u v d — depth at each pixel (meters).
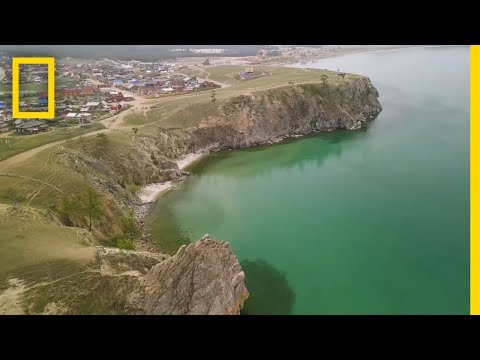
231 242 99.00
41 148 118.69
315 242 98.62
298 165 148.38
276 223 107.38
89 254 73.12
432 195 120.50
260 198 122.19
